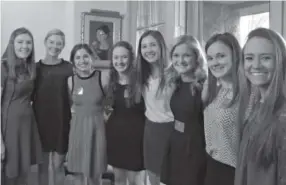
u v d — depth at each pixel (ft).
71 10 8.79
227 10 7.29
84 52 8.65
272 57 6.15
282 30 6.61
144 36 8.07
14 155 8.75
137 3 8.38
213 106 6.75
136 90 8.19
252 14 6.98
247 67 6.39
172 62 7.64
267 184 5.95
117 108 8.46
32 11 8.75
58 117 8.80
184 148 7.31
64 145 8.84
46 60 8.80
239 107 6.41
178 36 7.75
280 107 6.03
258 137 6.10
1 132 8.72
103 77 8.58
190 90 7.26
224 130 6.50
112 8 8.75
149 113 8.02
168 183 7.60
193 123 7.22
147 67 8.02
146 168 8.17
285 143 5.87
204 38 7.50
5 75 8.64
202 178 7.06
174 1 7.79
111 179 8.68
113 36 8.66
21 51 8.66
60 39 8.79
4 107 8.70
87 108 8.65
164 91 7.73
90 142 8.69
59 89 8.77
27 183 8.92
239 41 6.76
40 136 8.89
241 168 6.22
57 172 8.94
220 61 6.77
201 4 7.51
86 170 8.74
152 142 7.95
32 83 8.75
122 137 8.41
